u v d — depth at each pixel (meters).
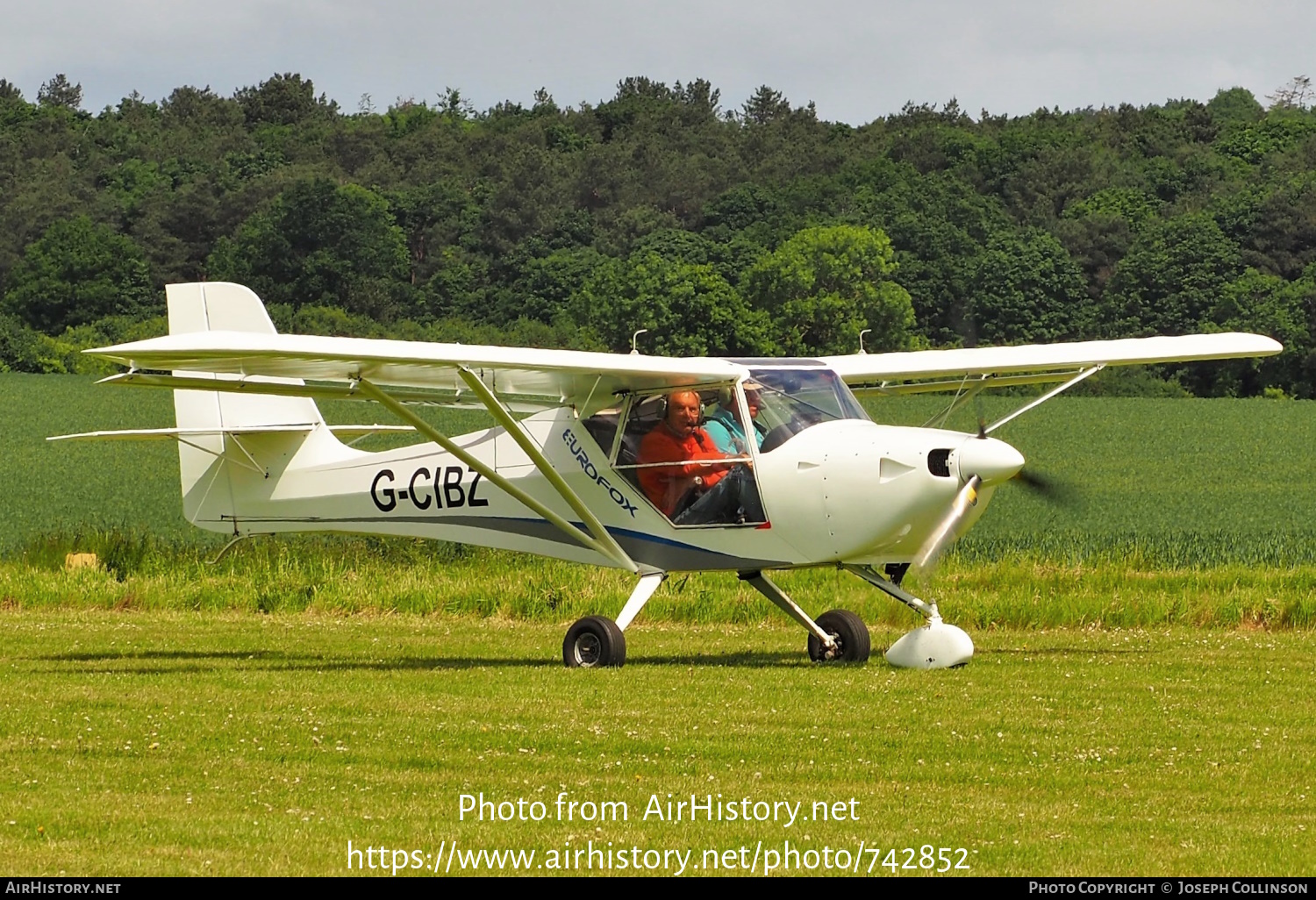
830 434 27.23
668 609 36.56
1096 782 17.83
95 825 15.64
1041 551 49.22
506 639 33.47
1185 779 17.98
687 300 199.88
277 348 23.78
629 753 19.36
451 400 30.70
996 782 17.77
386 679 26.00
